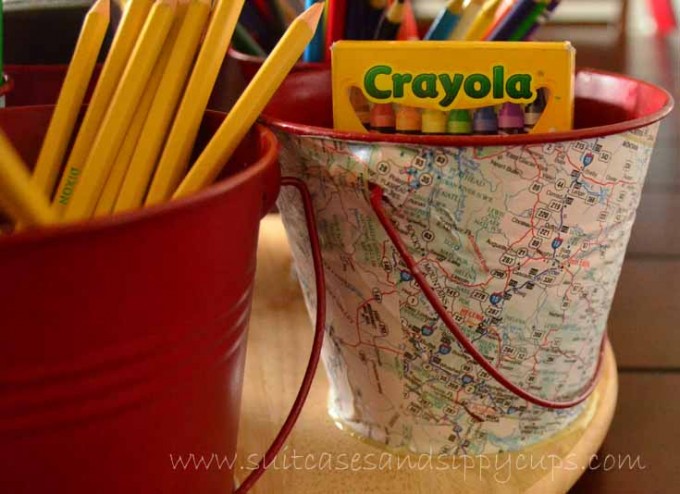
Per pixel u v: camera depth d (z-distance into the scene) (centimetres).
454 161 34
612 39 139
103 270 25
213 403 32
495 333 39
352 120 40
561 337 40
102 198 31
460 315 38
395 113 40
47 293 24
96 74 44
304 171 37
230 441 35
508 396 41
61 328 25
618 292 62
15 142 36
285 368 51
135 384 28
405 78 39
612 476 42
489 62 38
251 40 49
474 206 35
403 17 46
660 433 46
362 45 39
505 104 39
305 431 45
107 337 26
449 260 36
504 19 44
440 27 45
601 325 43
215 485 35
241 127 32
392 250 37
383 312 39
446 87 39
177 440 31
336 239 38
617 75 44
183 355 29
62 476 28
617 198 37
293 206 40
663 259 68
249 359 52
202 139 37
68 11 53
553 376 41
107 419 28
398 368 40
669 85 112
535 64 38
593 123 45
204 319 30
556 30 146
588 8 149
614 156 36
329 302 42
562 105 38
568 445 43
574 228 37
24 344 25
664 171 88
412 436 42
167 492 31
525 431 43
